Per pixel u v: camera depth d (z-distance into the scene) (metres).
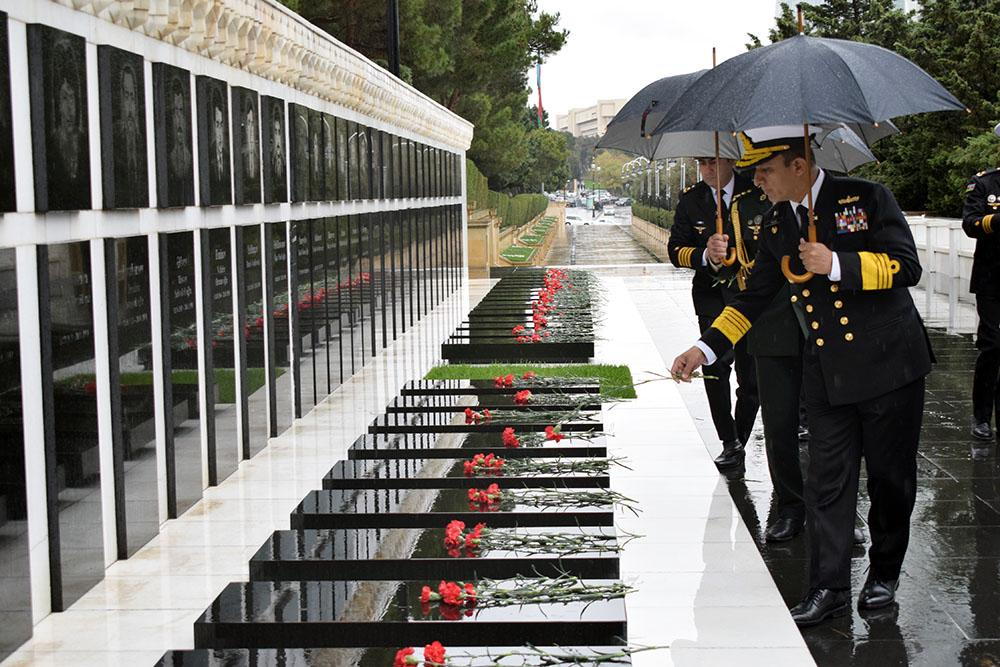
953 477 8.26
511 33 37.66
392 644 5.04
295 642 5.06
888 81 5.16
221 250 8.60
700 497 7.70
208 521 7.40
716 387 8.45
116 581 6.27
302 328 10.95
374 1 25.92
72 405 6.00
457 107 38.84
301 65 10.80
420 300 20.02
